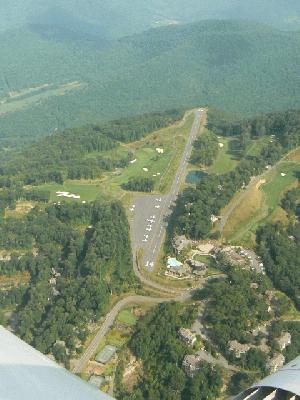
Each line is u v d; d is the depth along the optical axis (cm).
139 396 18575
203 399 18125
